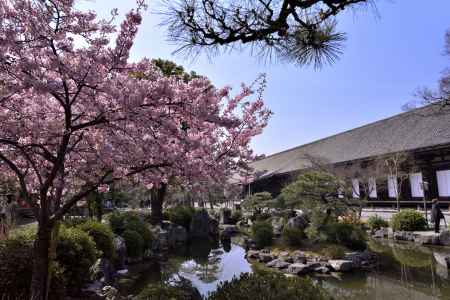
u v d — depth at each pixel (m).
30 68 3.02
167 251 12.41
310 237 11.02
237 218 21.05
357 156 19.20
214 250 13.07
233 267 9.84
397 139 18.27
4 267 4.52
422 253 10.38
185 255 11.96
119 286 7.27
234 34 2.10
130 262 9.56
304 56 2.30
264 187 27.86
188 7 2.09
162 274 8.88
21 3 2.97
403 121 19.98
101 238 7.70
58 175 3.95
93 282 6.33
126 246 9.58
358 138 22.97
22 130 3.61
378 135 20.83
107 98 3.48
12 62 3.03
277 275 4.55
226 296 3.96
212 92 3.70
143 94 3.22
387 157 16.12
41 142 3.88
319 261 9.16
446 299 6.37
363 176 16.31
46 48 3.18
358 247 10.09
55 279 4.76
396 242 12.47
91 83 3.22
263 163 36.72
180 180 4.84
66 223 8.02
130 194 17.17
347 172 16.58
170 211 17.89
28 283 4.49
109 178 4.63
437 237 11.52
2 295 4.38
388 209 17.38
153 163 3.98
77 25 3.22
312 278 8.11
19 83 3.16
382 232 13.89
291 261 9.59
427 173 16.02
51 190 4.43
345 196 11.38
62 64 3.07
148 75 3.76
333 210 11.02
